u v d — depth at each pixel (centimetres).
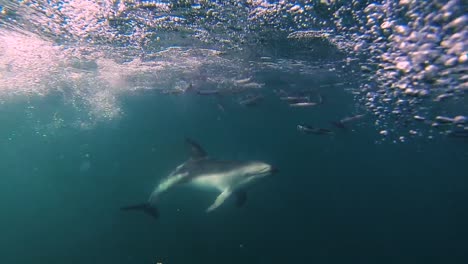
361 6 705
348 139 3259
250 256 1215
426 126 1219
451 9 540
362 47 958
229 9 844
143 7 845
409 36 684
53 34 1101
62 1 812
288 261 1196
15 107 2575
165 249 1290
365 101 1491
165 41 1184
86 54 1383
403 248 1460
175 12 879
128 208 1078
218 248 1265
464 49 606
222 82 1969
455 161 3312
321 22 866
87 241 1534
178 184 1044
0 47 1261
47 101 2448
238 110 3148
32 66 1576
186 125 5494
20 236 1750
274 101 2527
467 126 810
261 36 1072
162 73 1792
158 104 3142
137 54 1384
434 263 1373
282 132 4953
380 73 1042
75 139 4831
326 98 2039
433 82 780
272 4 791
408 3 592
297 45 1145
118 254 1341
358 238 1465
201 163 1030
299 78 1734
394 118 1280
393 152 3662
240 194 917
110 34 1100
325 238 1402
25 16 920
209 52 1338
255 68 1611
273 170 868
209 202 1612
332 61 1286
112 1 809
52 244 1581
